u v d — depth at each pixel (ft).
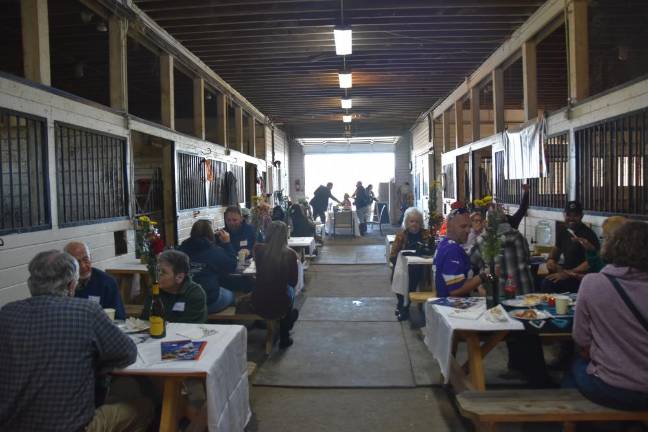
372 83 34.88
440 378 13.34
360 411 11.64
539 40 22.45
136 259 18.94
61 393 7.07
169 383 8.48
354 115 49.14
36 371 7.02
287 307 15.46
